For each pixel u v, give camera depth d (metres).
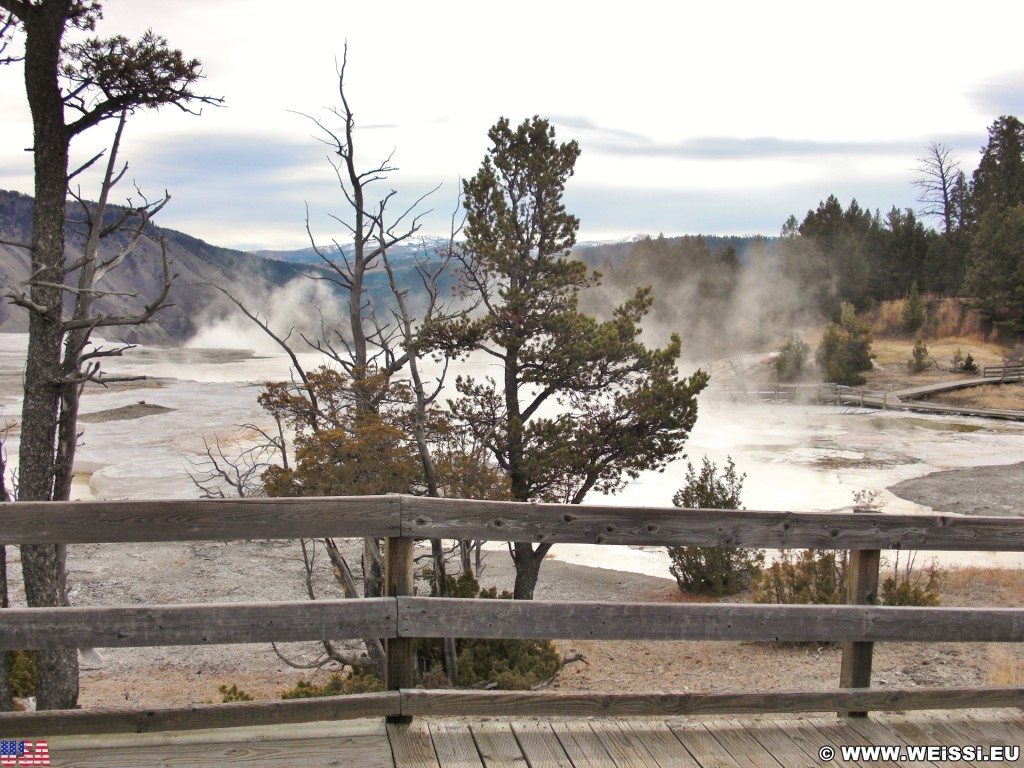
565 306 18.84
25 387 10.56
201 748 3.79
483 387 18.23
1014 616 4.23
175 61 10.73
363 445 13.00
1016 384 66.00
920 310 89.31
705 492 21.61
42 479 10.59
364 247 16.92
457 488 14.31
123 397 63.12
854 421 56.16
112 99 10.95
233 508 3.81
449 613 3.91
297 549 24.52
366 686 9.80
